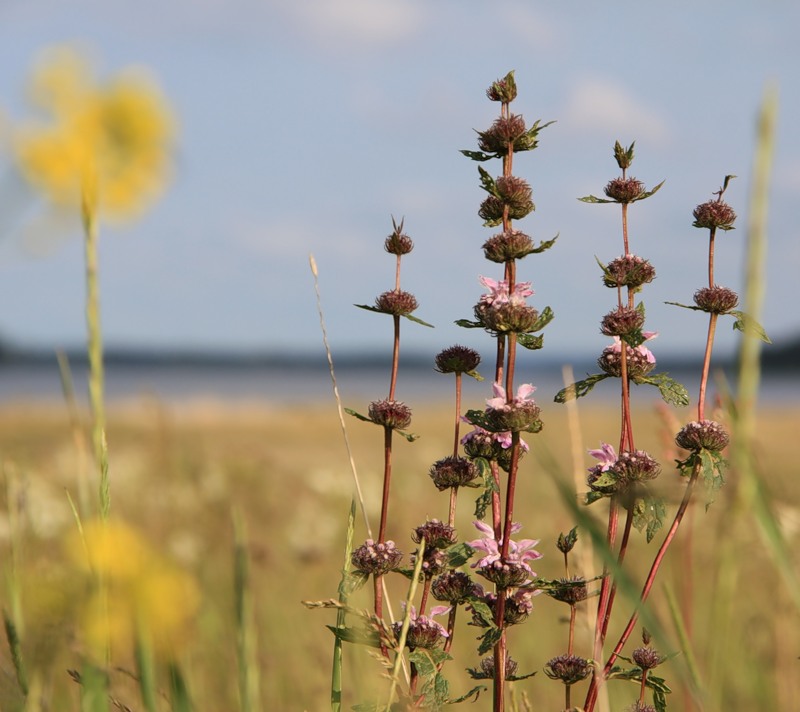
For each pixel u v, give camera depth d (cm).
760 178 108
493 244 148
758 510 121
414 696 143
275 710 176
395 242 150
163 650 124
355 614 141
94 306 130
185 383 6353
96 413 130
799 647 164
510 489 146
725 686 155
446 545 148
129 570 117
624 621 193
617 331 149
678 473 146
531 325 146
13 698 128
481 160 150
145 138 79
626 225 151
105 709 123
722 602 131
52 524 189
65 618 117
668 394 149
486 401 146
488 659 150
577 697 180
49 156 77
